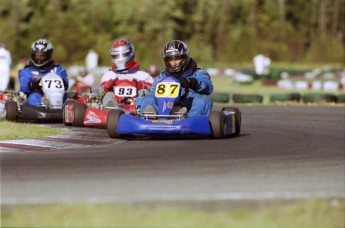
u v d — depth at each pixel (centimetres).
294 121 4675
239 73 14812
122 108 4053
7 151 3047
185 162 2712
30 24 18625
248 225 1852
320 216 1925
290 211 1952
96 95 4353
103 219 1881
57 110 4419
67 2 19850
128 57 4300
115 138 3531
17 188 2238
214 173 2480
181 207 1983
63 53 18088
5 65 7281
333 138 3619
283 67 18312
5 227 1847
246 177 2409
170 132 3384
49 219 1892
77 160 2766
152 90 3672
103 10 19962
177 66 3628
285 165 2653
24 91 4709
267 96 8200
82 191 2192
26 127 3888
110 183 2309
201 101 3597
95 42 18712
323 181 2348
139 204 2014
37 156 2884
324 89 10369
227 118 3572
